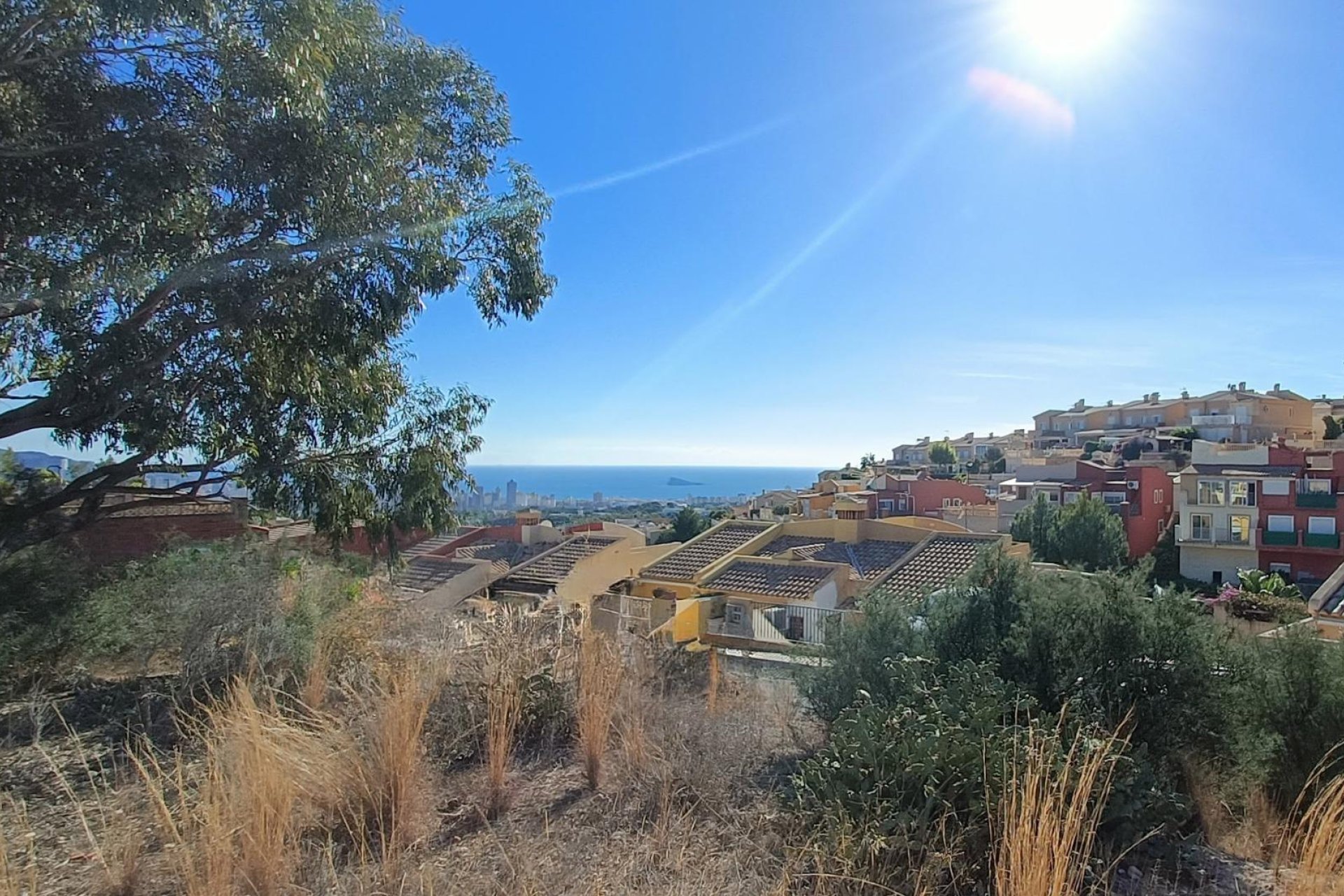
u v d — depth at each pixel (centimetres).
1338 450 3675
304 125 525
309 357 666
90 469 696
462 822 330
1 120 452
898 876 262
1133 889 270
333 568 714
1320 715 365
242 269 565
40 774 380
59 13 426
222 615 535
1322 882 248
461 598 1789
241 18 489
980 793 281
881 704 375
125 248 519
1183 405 7088
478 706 421
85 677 573
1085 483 4325
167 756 405
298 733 353
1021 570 441
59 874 279
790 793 325
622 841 306
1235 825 340
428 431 775
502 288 708
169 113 504
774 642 1385
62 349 557
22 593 549
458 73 673
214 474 694
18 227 484
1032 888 227
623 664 460
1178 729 358
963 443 9194
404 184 617
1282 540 3319
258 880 258
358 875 272
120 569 641
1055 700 361
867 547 2066
